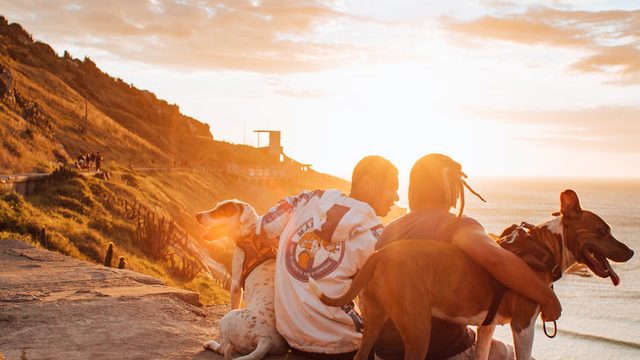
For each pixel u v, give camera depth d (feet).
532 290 14.15
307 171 443.73
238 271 20.24
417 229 15.30
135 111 458.91
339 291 17.62
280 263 18.42
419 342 13.88
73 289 32.35
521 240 15.33
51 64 429.38
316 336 17.58
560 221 15.42
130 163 264.72
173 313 26.76
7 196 77.46
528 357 14.66
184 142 445.37
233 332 18.79
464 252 14.52
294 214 19.04
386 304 14.17
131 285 34.12
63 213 90.89
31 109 194.18
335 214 17.69
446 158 15.92
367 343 15.14
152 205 148.56
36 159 148.46
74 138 253.85
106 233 91.97
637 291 199.82
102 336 22.18
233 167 327.47
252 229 20.20
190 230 159.22
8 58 322.34
